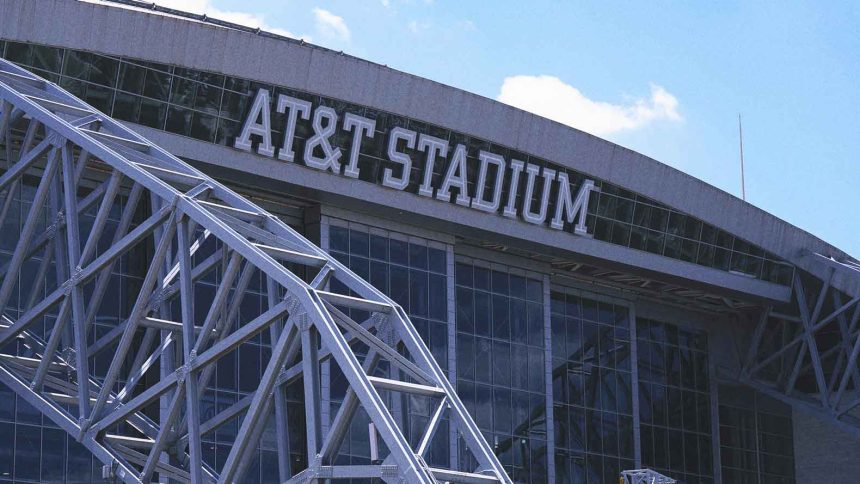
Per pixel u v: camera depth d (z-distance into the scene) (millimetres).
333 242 71562
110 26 63688
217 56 66438
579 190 80000
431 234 75438
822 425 94750
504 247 78750
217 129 66938
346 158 70812
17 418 58594
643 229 83375
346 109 70688
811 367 91875
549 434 79188
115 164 34375
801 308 90062
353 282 32719
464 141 75000
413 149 73188
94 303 36875
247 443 31062
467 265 78250
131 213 36719
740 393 94062
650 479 75125
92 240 35250
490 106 75375
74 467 59562
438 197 74125
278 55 68125
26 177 60969
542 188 78438
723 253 87250
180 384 32469
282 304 30875
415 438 71812
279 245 34250
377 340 31078
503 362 78125
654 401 88250
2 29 61281
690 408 90250
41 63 62375
